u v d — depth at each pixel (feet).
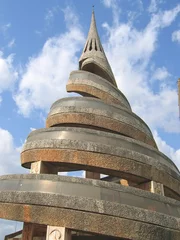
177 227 57.62
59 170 67.21
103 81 84.58
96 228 50.88
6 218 52.70
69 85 84.02
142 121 81.35
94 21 106.73
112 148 63.87
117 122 73.36
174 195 73.82
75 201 51.85
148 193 58.95
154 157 70.23
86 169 63.93
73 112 72.90
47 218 51.03
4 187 56.34
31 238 59.77
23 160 67.31
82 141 63.52
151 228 54.19
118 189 56.13
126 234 51.93
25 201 52.60
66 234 50.29
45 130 68.28
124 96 88.33
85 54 95.76
